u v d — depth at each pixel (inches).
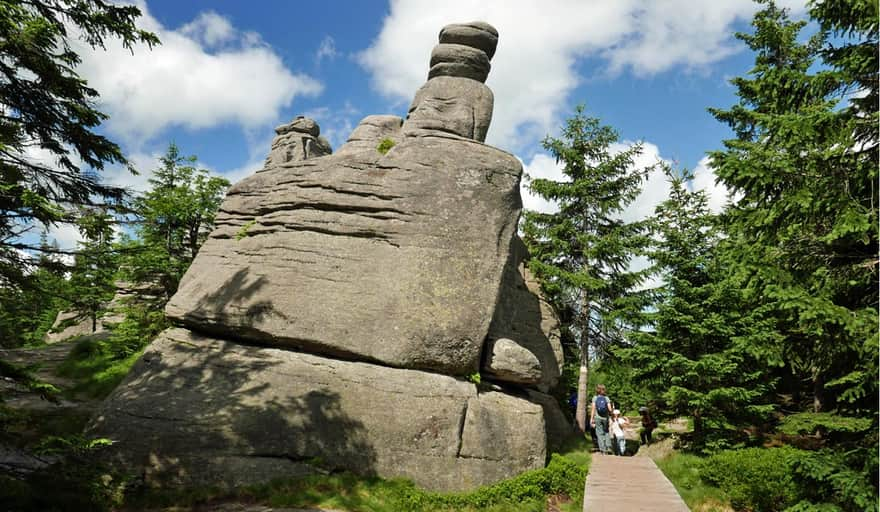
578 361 1024.2
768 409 660.7
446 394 584.7
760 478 525.3
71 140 454.3
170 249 1091.3
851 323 338.3
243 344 607.5
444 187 663.1
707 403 663.8
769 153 440.8
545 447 607.2
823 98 438.0
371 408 558.3
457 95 747.4
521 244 871.1
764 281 399.2
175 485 485.4
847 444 384.5
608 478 554.3
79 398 717.3
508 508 530.3
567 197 923.4
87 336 1179.3
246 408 531.2
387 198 652.7
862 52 388.8
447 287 626.5
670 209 858.8
